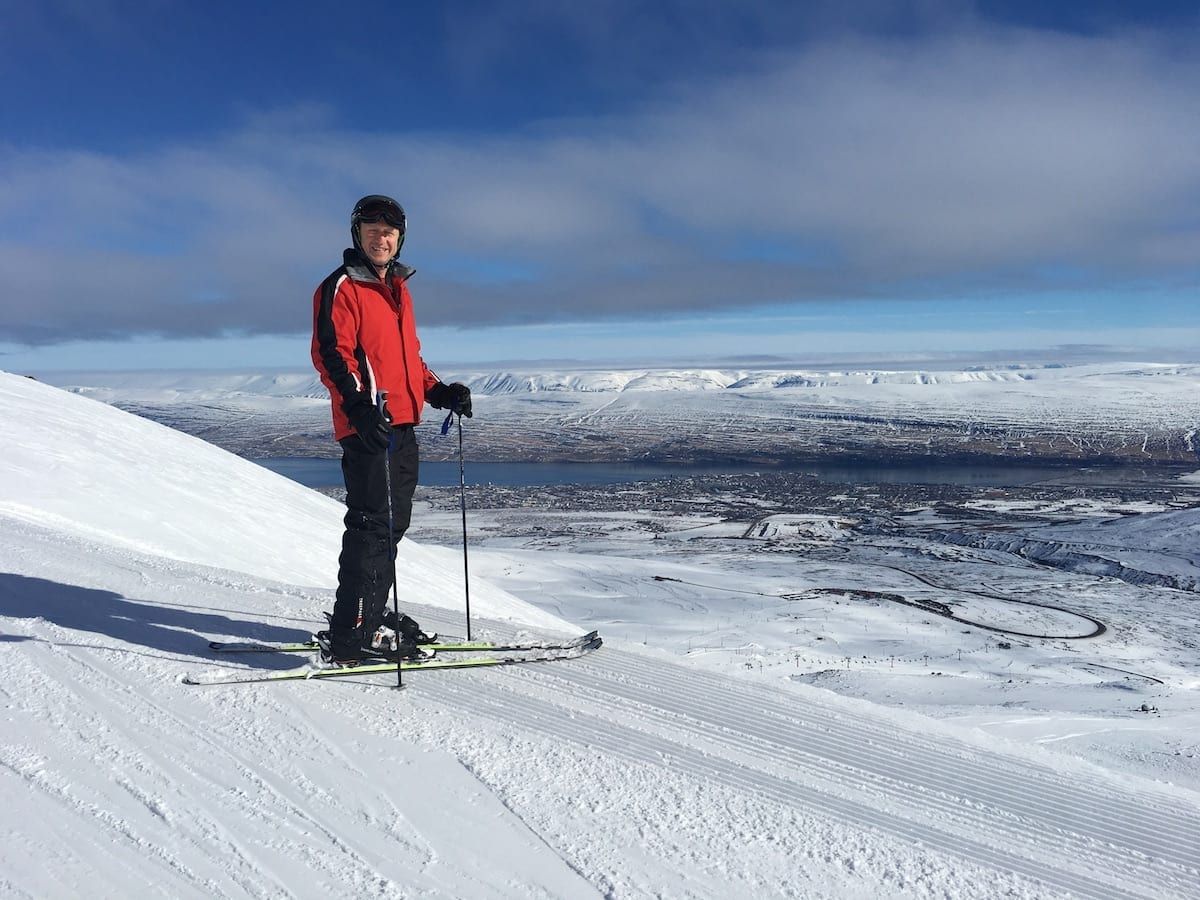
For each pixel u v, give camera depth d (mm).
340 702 2639
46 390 14656
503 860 1773
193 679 2693
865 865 1887
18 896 1499
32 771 2000
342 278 2910
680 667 3322
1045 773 2629
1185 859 2117
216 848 1734
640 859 1815
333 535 11008
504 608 10703
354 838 1820
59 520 7031
